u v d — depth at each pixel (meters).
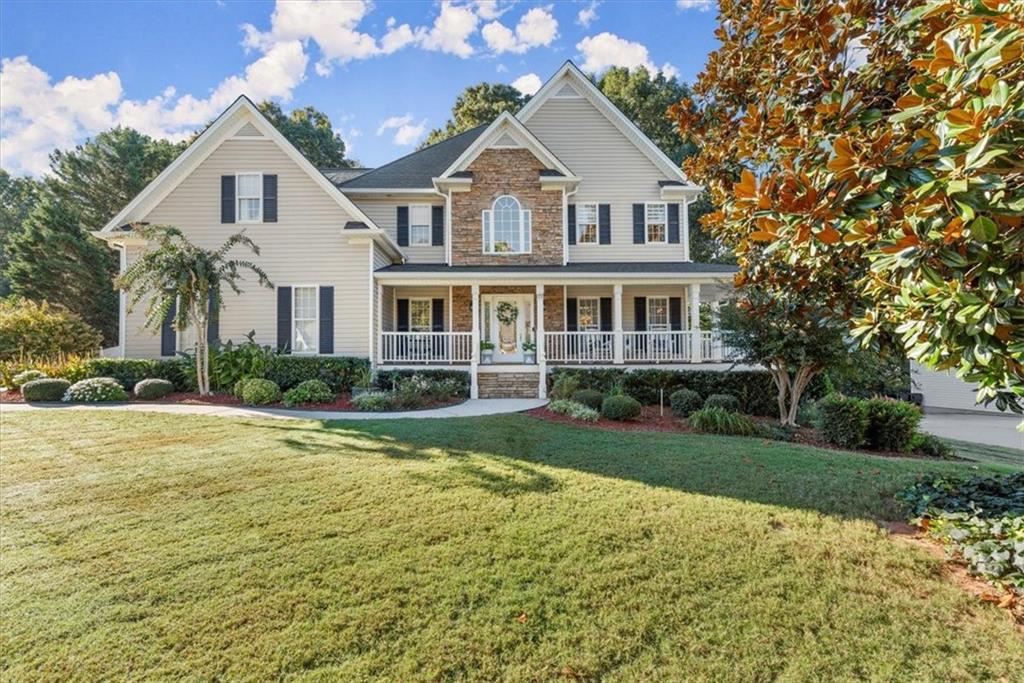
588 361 13.94
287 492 5.05
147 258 11.20
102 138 33.88
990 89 2.16
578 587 3.27
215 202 13.77
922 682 2.42
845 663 2.56
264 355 12.54
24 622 3.01
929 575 3.32
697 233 28.98
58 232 29.52
